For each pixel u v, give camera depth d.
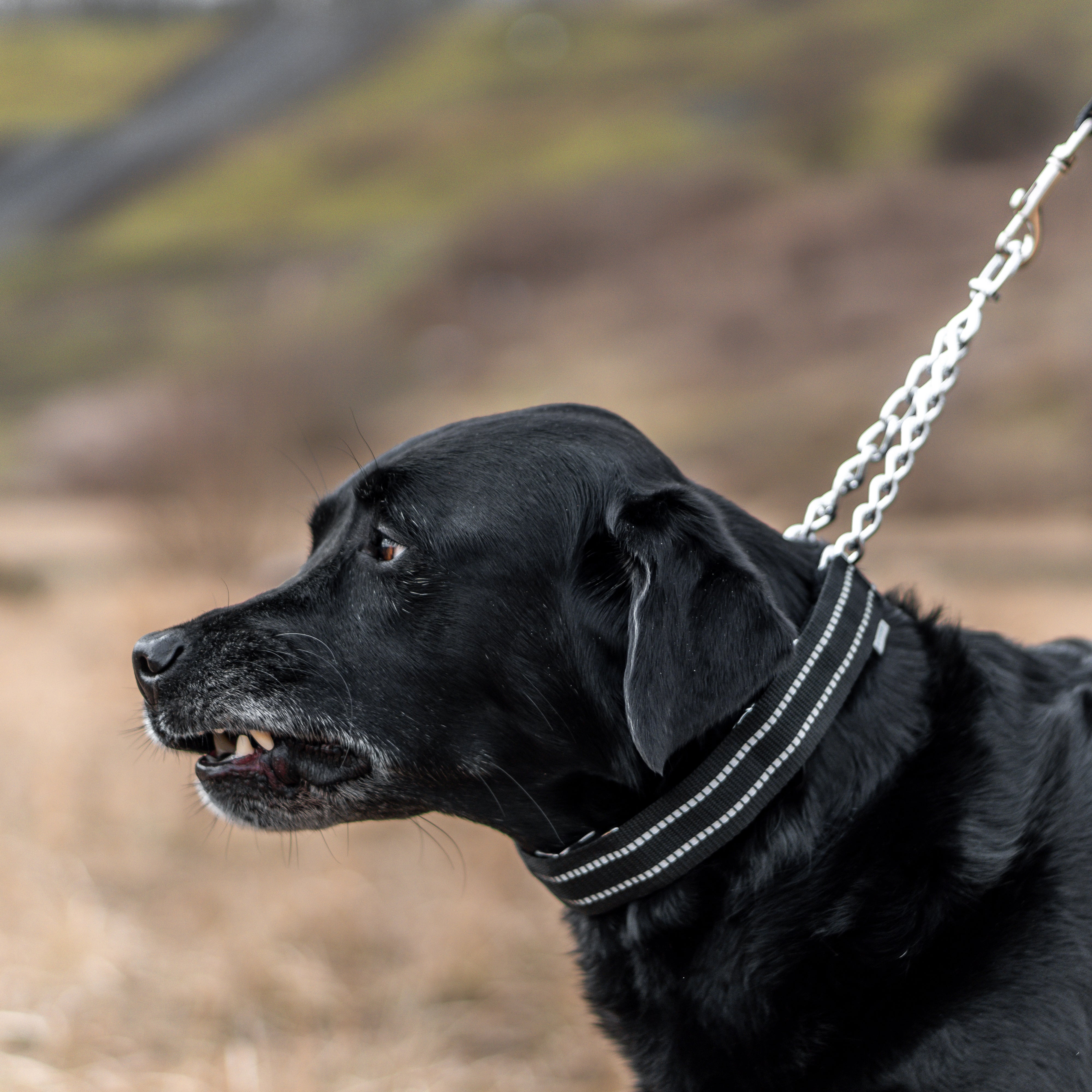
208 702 2.44
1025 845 2.08
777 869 2.11
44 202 48.03
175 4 70.50
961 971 2.00
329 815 2.48
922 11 48.75
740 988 2.09
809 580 2.37
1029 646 2.57
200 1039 3.54
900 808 2.12
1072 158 2.47
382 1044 3.53
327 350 29.44
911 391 2.46
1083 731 2.19
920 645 2.33
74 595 9.62
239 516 8.82
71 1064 3.40
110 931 4.10
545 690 2.32
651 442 2.52
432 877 4.47
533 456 2.38
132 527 9.62
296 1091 3.23
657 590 2.13
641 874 2.18
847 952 2.05
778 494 18.41
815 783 2.13
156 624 7.76
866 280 29.98
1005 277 2.49
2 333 35.12
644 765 2.25
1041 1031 1.94
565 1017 3.66
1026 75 38.50
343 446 16.69
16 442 24.27
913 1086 1.97
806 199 36.16
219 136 53.31
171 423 12.78
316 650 2.41
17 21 68.88
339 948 4.00
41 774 5.17
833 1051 2.03
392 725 2.38
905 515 15.45
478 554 2.33
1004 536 12.98
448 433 2.47
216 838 4.84
